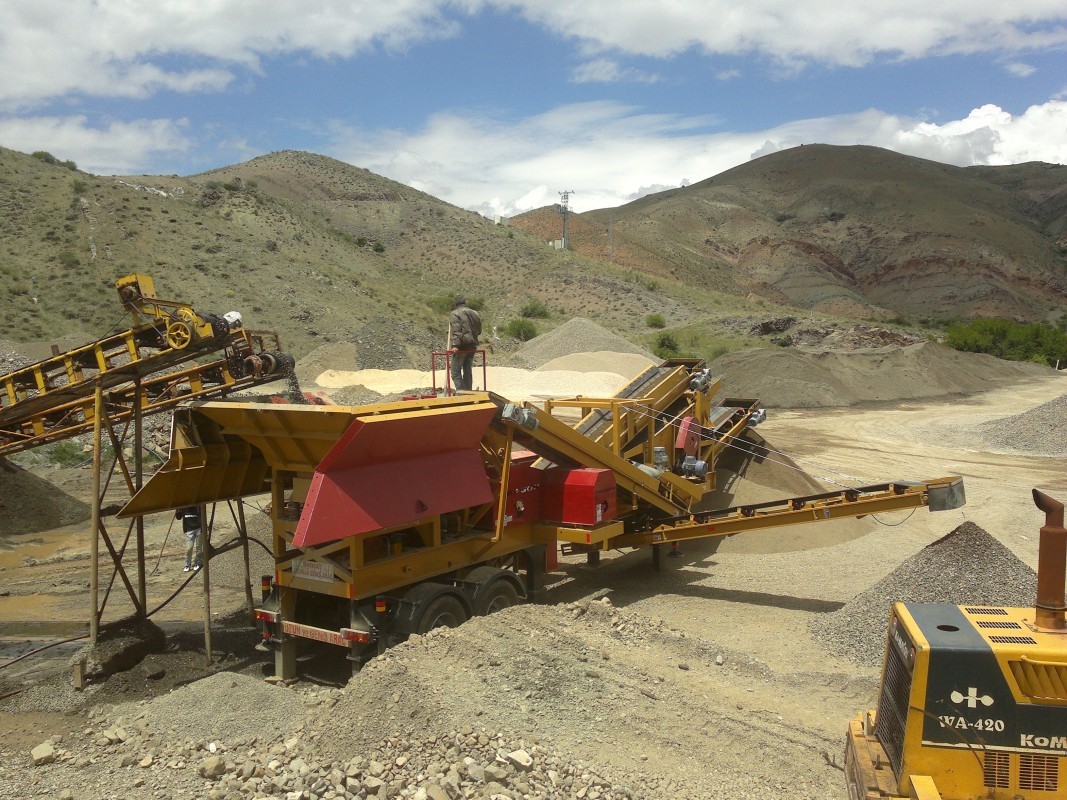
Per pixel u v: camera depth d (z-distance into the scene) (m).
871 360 48.44
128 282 8.73
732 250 179.88
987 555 9.52
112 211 58.56
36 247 52.03
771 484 15.48
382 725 6.21
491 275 98.69
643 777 5.89
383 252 104.25
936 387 46.00
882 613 9.23
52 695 7.89
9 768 6.38
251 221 77.19
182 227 59.84
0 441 9.94
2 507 16.38
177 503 8.66
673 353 64.38
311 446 7.81
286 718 7.03
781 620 10.27
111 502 18.19
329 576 7.91
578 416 25.31
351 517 7.49
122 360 23.97
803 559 13.40
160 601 11.55
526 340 69.56
